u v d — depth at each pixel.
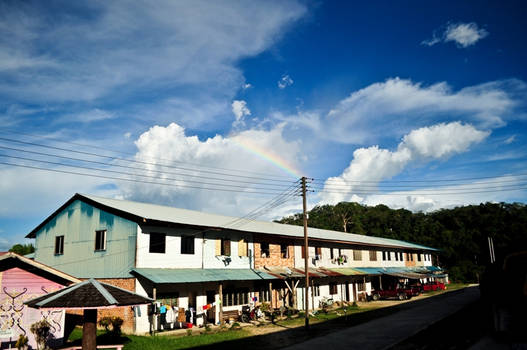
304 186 24.80
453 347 14.98
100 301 12.58
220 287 24.03
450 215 83.00
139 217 21.86
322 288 36.03
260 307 28.02
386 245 46.94
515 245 15.93
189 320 23.69
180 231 24.44
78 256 24.83
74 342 17.91
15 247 45.12
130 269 21.72
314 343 17.53
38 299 13.31
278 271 30.19
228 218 32.53
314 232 40.88
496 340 15.61
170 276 21.53
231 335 20.33
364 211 99.75
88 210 25.05
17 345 15.24
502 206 83.25
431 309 28.55
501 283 15.86
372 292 41.75
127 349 16.36
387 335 18.59
